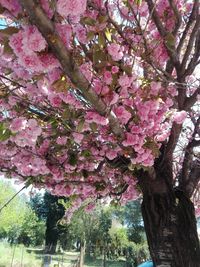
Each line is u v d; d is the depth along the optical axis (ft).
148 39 14.43
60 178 19.03
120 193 21.98
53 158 18.67
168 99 15.02
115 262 98.68
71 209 24.40
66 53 8.73
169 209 17.49
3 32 8.39
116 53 11.28
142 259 94.27
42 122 15.55
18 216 139.23
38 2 7.48
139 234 107.65
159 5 14.33
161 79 14.14
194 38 14.39
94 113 12.89
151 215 17.66
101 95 11.80
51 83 10.36
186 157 18.75
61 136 16.94
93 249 100.94
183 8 14.47
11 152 17.60
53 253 115.24
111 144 17.13
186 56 14.58
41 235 152.05
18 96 14.30
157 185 17.84
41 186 20.70
